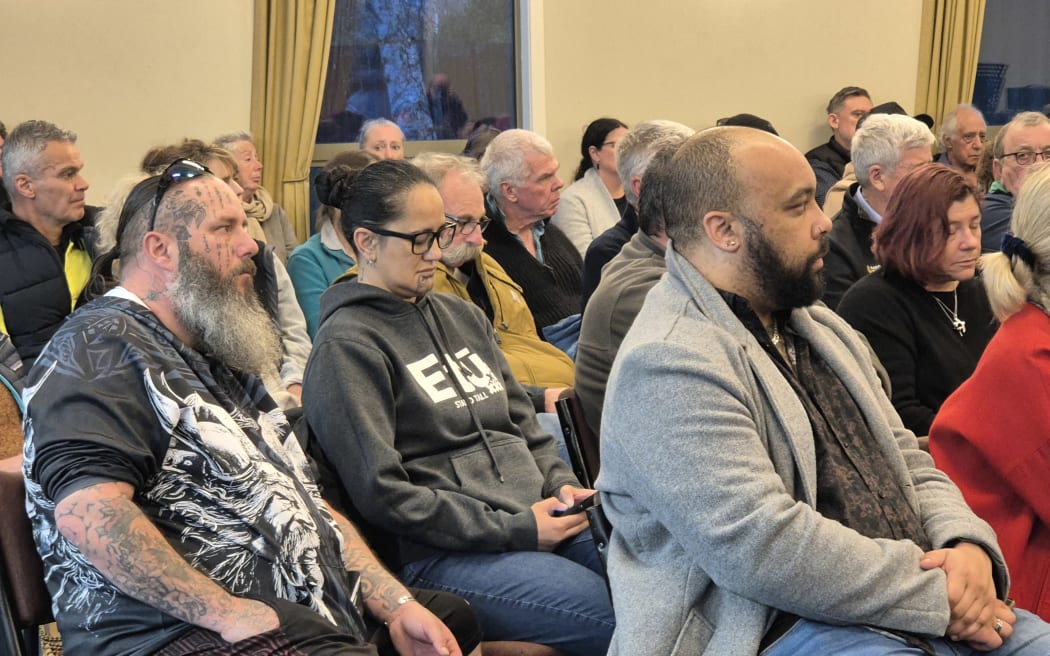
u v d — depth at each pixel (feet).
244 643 4.85
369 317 6.81
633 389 4.97
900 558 4.82
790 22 19.34
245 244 5.73
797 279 5.19
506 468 7.02
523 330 10.14
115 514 4.74
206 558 5.09
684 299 5.20
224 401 5.52
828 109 19.21
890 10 19.90
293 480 5.62
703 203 5.21
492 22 17.85
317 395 6.48
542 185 11.53
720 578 4.78
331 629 5.11
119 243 5.63
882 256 8.42
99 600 4.92
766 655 4.87
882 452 5.39
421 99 17.75
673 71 18.74
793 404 5.07
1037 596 6.16
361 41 17.17
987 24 20.94
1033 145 13.19
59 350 5.10
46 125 11.13
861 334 8.29
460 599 6.04
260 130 15.90
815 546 4.66
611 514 5.28
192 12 15.19
